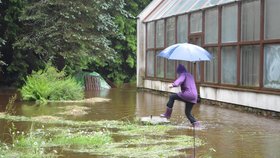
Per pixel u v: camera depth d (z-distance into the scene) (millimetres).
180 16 18859
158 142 8477
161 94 20250
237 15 14492
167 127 10336
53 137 8828
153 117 11406
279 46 12539
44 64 21828
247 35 14016
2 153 7250
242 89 13984
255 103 13344
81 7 20406
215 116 12422
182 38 18734
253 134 9516
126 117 11992
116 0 23250
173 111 13445
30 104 14953
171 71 19766
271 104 12625
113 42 30828
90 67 29984
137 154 7379
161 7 22266
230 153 7652
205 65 16578
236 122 11266
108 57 22547
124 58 32031
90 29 21969
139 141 8547
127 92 21328
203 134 9492
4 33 21031
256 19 13562
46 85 16344
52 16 20656
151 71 22000
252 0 13727
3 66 22000
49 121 11023
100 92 21031
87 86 22875
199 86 16828
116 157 7160
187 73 10844
